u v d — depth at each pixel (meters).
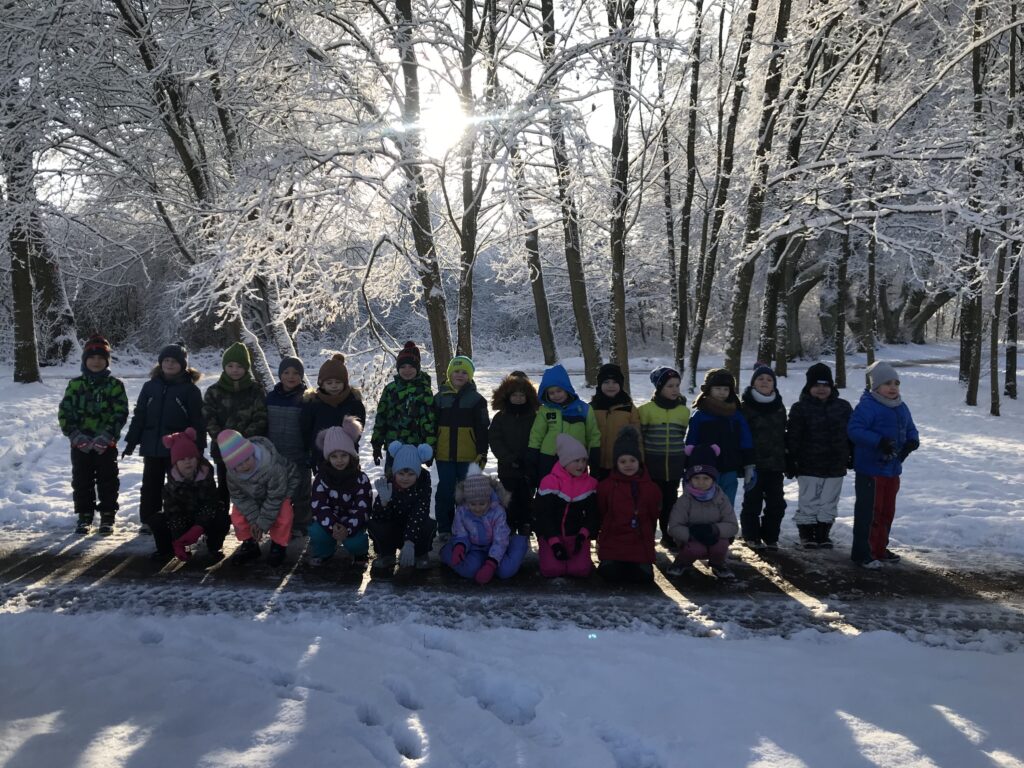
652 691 3.74
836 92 12.66
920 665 4.11
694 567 5.93
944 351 32.16
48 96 10.95
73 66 10.70
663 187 20.23
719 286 27.11
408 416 6.36
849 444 6.38
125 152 12.06
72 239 17.11
